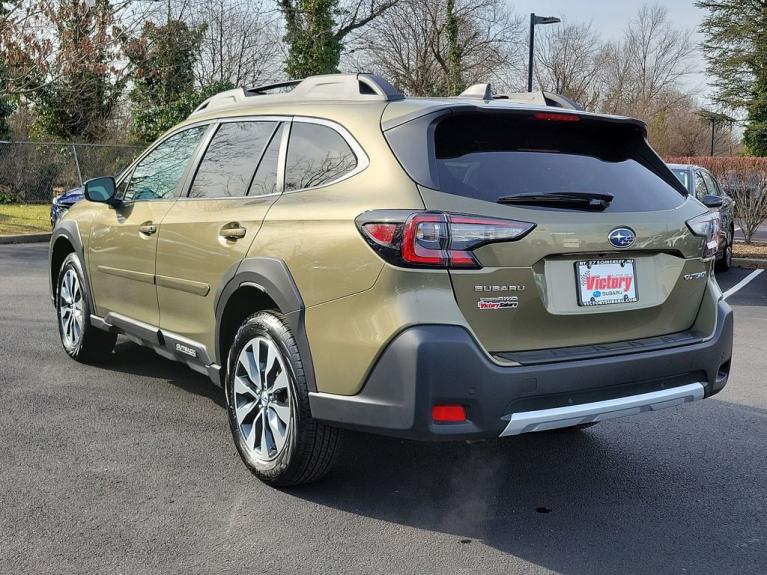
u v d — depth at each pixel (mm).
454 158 3211
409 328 2961
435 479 3891
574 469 4082
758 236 21359
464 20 34781
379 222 3070
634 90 62438
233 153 4191
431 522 3391
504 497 3691
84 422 4523
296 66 29000
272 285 3504
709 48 56000
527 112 3355
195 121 4688
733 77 54750
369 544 3170
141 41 16594
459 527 3350
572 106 3875
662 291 3529
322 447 3441
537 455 4277
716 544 3252
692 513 3555
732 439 4598
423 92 35719
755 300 10477
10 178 21703
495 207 3084
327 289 3252
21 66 15570
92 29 15602
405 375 2957
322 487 3732
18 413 4645
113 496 3535
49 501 3457
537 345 3182
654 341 3482
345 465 4035
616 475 4008
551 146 3500
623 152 3736
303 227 3426
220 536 3191
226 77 30234
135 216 4793
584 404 3186
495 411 2996
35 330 6879
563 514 3518
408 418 2969
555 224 3152
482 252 3016
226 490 3648
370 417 3100
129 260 4816
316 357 3311
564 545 3211
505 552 3137
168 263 4387
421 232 2980
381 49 34344
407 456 4199
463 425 2982
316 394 3309
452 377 2938
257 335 3645
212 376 4125
